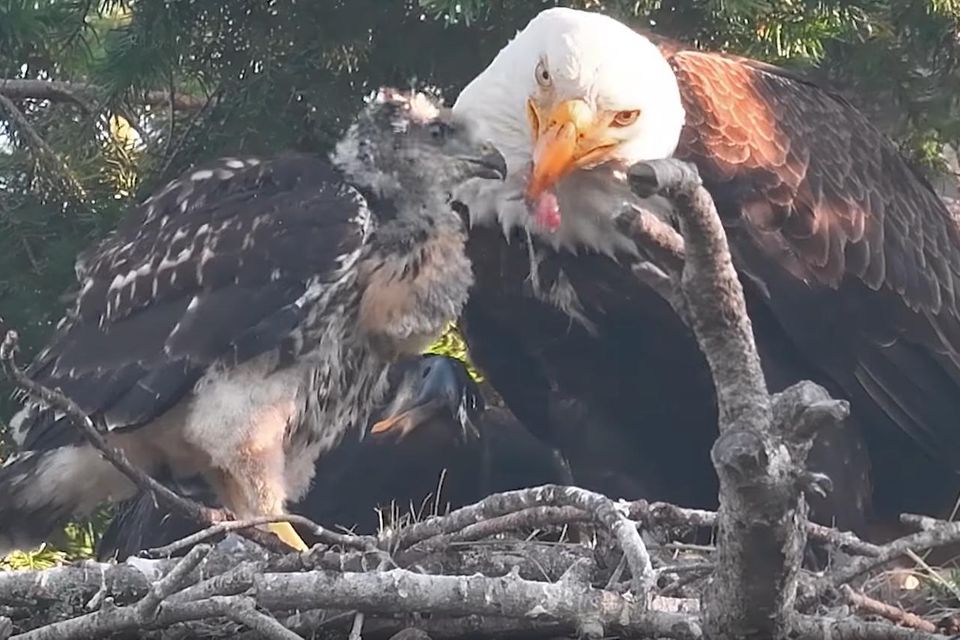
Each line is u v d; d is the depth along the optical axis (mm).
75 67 14883
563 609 8328
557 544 9711
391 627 8844
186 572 8297
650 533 9977
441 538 9312
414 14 13977
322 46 14055
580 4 13352
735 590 7422
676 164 6484
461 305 11250
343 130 14109
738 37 14016
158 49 13852
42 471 10148
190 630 8805
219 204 10781
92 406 10086
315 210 10484
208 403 10109
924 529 9078
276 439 10211
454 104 13219
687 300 6828
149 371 10109
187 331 10188
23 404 12352
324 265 10328
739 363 6781
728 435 6781
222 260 10430
